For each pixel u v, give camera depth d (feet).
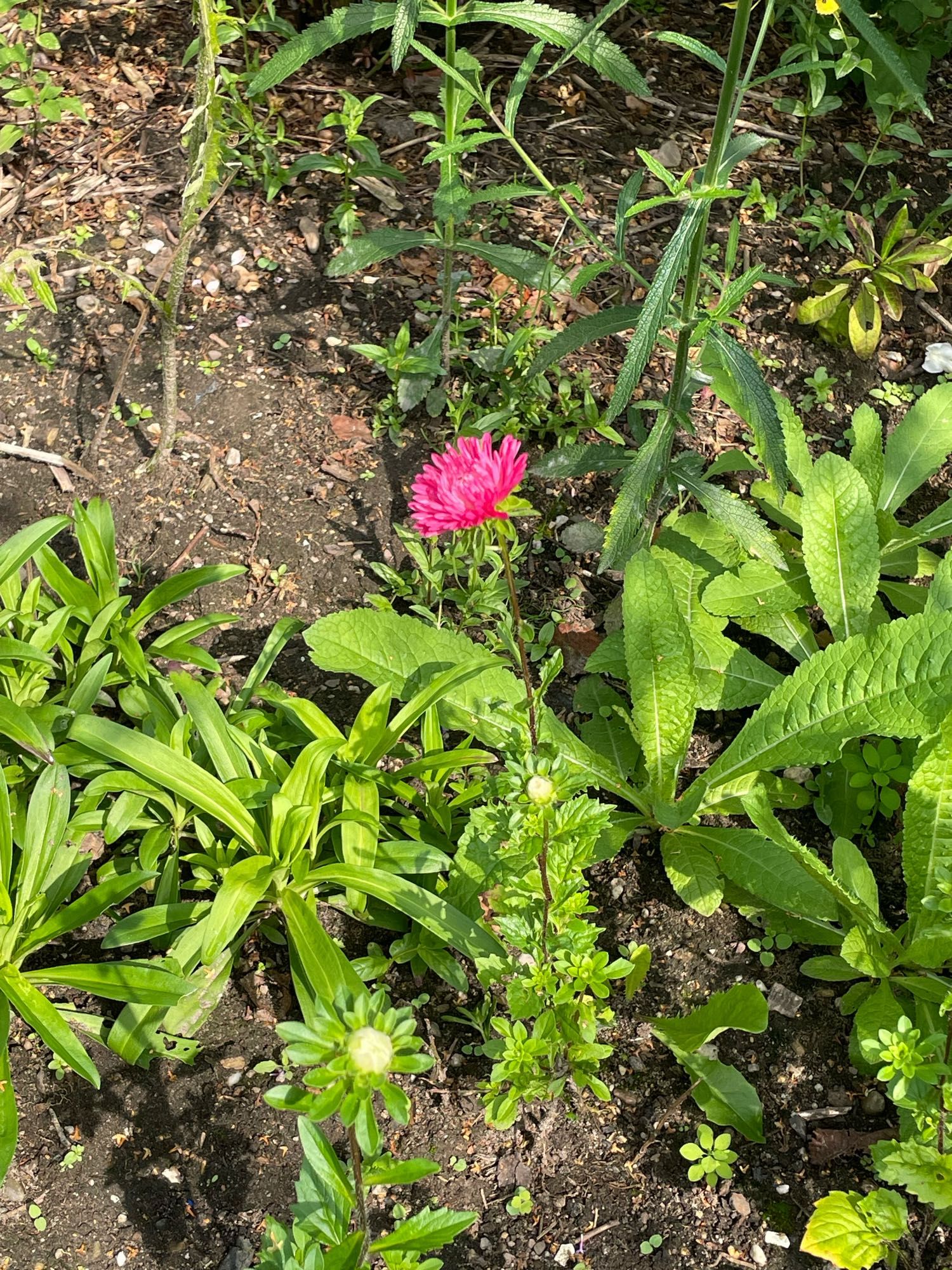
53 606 2.83
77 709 2.61
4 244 3.49
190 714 2.56
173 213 3.58
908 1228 2.28
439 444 3.24
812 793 2.85
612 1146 2.41
